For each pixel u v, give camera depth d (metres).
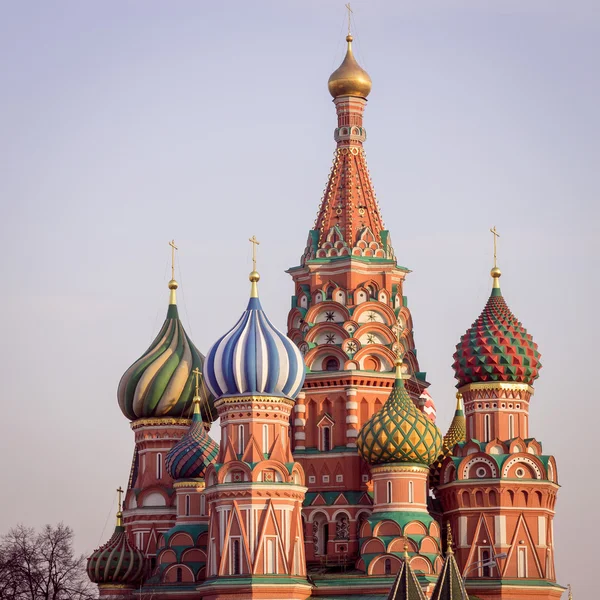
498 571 195.75
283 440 193.50
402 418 194.50
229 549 189.38
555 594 198.00
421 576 190.12
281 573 188.88
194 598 199.50
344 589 191.75
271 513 189.88
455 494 199.25
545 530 199.00
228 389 193.50
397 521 192.50
